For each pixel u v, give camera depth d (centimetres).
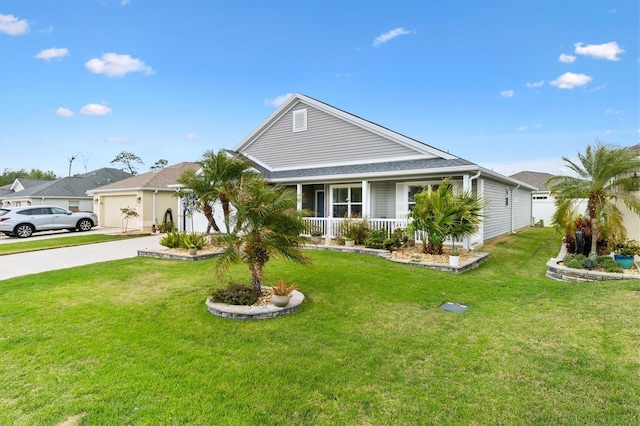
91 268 877
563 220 812
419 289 652
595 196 758
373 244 1096
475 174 1105
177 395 308
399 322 482
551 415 274
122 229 2089
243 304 535
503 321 479
